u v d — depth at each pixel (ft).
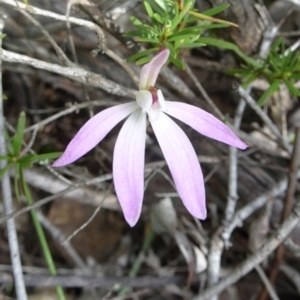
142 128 0.51
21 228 0.84
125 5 0.63
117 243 0.86
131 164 0.50
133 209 0.49
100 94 0.80
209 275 0.73
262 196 0.73
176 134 0.51
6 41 0.78
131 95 0.63
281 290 0.80
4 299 0.77
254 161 0.78
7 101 0.87
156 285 0.78
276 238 0.68
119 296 0.79
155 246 0.85
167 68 0.69
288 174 0.69
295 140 0.67
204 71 0.83
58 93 0.87
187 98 0.72
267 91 0.64
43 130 0.86
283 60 0.65
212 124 0.51
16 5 0.54
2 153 0.64
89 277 0.75
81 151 0.49
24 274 0.76
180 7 0.55
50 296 0.82
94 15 0.61
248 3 0.67
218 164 0.76
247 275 0.80
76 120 0.86
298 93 0.63
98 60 0.79
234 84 0.67
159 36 0.57
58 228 0.84
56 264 0.83
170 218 0.77
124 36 0.61
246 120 0.84
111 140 0.81
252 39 0.70
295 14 0.80
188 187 0.50
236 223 0.72
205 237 0.74
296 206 0.67
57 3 0.73
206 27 0.58
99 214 0.87
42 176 0.77
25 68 0.83
